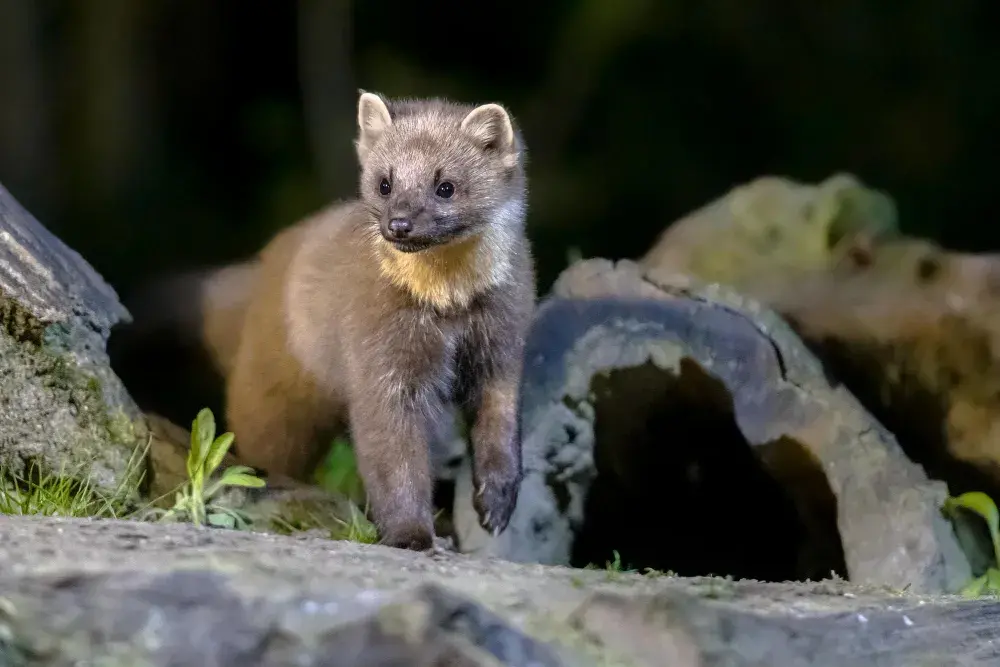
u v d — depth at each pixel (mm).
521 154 10469
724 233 15711
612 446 11898
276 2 24797
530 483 11172
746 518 12500
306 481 11992
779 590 7492
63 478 9789
